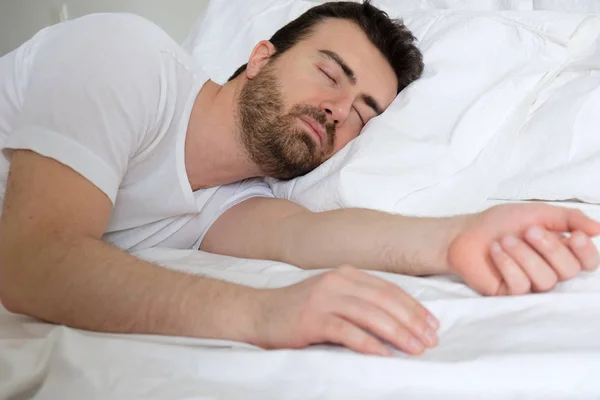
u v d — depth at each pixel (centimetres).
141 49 94
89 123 84
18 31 242
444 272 85
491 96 116
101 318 72
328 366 60
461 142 112
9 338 69
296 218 105
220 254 111
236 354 62
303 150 110
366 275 72
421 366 58
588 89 114
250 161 110
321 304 67
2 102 100
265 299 71
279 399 57
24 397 62
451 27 129
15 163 82
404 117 115
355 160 108
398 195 104
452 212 106
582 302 70
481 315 70
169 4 225
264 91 109
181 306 71
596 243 87
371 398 56
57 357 63
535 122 116
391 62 120
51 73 87
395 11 147
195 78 105
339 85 113
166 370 63
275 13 154
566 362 56
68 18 236
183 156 103
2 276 75
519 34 122
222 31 157
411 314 66
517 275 74
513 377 56
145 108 92
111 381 60
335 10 120
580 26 120
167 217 111
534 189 111
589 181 107
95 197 82
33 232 76
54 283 72
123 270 73
